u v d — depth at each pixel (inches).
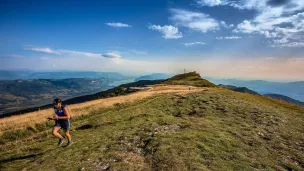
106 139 671.1
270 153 559.5
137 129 778.8
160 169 425.1
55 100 581.3
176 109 1254.3
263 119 1003.3
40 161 510.3
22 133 927.7
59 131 879.7
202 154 508.4
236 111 1152.2
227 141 613.6
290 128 891.4
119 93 3604.8
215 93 1940.2
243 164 464.4
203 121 889.5
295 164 504.7
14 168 480.1
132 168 433.4
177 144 565.3
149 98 1841.8
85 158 503.2
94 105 1434.5
